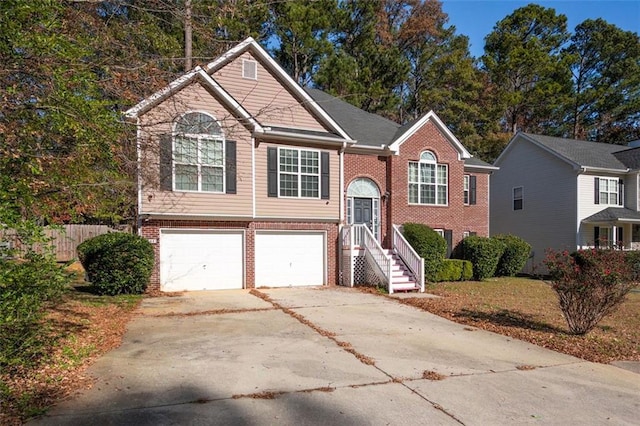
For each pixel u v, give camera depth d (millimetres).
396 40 35188
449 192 19719
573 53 39969
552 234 24531
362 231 16766
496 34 39312
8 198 4996
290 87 16156
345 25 29531
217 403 4934
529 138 25953
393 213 18281
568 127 38812
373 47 30484
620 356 7352
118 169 8125
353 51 30812
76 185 6648
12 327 6566
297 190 16000
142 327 8812
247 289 14898
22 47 5453
